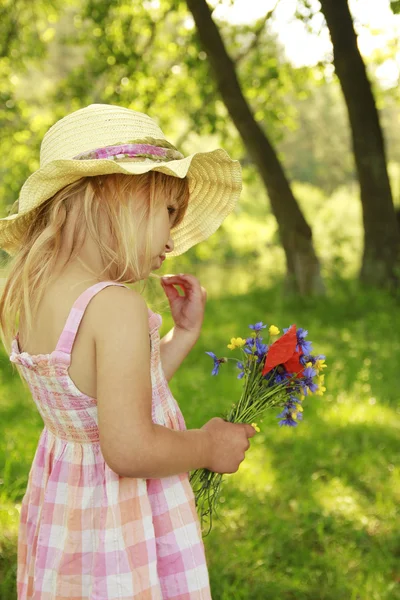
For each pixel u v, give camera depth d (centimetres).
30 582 159
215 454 155
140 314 140
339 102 3169
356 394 520
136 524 146
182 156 164
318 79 1073
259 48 1084
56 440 155
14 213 174
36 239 157
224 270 1678
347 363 602
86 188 151
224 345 701
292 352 168
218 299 1086
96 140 154
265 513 338
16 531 307
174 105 1116
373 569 293
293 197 948
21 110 1059
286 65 1084
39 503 160
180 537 152
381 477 386
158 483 153
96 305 139
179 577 151
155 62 1078
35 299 150
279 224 962
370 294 888
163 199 154
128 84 1027
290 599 278
